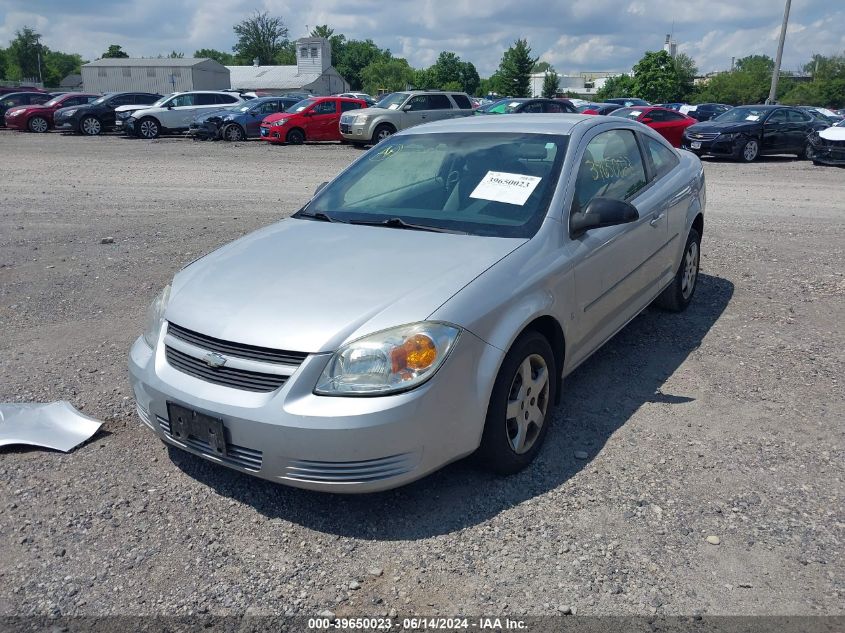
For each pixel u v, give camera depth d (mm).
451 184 4156
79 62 130250
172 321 3334
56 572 2881
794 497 3311
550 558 2918
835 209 11109
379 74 113625
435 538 3062
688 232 5613
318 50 77500
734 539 3018
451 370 3014
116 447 3834
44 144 22859
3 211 10633
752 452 3709
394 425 2891
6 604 2711
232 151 20594
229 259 3707
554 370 3705
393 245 3627
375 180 4449
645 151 5168
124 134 27406
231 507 3305
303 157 19047
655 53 62594
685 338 5367
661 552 2941
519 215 3818
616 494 3346
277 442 2934
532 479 3484
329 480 2938
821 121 19812
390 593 2752
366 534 3102
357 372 2908
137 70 62281
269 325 3055
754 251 8070
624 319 4648
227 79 67875
